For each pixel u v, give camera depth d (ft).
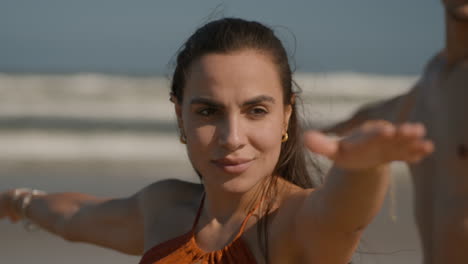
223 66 7.03
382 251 17.25
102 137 43.73
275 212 7.36
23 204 10.55
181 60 7.58
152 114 57.36
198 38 7.36
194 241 7.71
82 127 47.47
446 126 4.23
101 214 9.40
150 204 8.74
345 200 5.27
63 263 17.21
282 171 8.22
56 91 66.80
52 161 34.88
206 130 7.09
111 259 17.79
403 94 5.02
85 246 18.97
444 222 4.24
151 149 39.73
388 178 5.11
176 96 7.89
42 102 61.00
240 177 7.07
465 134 4.09
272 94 7.16
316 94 74.43
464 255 4.15
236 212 7.64
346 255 6.21
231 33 7.22
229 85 6.98
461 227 4.12
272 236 7.20
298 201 7.09
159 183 8.93
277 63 7.36
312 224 6.28
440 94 4.31
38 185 27.61
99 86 69.92
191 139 7.22
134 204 9.07
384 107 5.18
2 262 16.97
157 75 86.48
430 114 4.41
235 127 6.95
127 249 9.15
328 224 5.86
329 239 6.08
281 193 7.52
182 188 8.68
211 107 7.07
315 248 6.42
